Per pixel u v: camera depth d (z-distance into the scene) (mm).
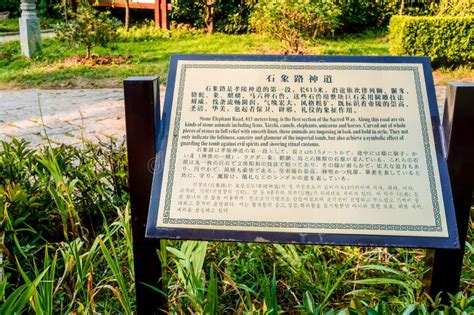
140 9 10789
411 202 1611
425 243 1573
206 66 1779
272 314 1501
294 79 1749
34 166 2344
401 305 1727
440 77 6836
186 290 1635
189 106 1739
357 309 1438
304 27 7691
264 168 1651
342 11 9039
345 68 1757
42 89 6344
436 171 1649
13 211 2039
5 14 11953
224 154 1676
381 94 1730
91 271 1645
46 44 8703
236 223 1601
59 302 1812
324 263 1952
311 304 1510
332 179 1637
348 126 1694
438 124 1710
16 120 4988
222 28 9758
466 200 1693
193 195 1636
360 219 1591
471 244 2125
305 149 1671
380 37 9203
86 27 7441
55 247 2160
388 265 1999
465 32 7059
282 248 1966
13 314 1473
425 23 7082
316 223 1590
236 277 1937
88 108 5438
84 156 2643
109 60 7555
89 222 2457
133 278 1878
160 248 1740
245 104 1729
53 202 2246
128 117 1661
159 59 7680
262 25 8859
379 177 1638
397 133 1689
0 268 1812
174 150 1689
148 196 1701
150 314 1776
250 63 1773
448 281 1720
